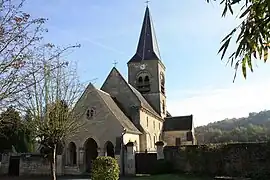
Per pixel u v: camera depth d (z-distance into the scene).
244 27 3.57
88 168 36.75
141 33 56.88
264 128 67.06
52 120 22.55
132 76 54.72
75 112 28.05
